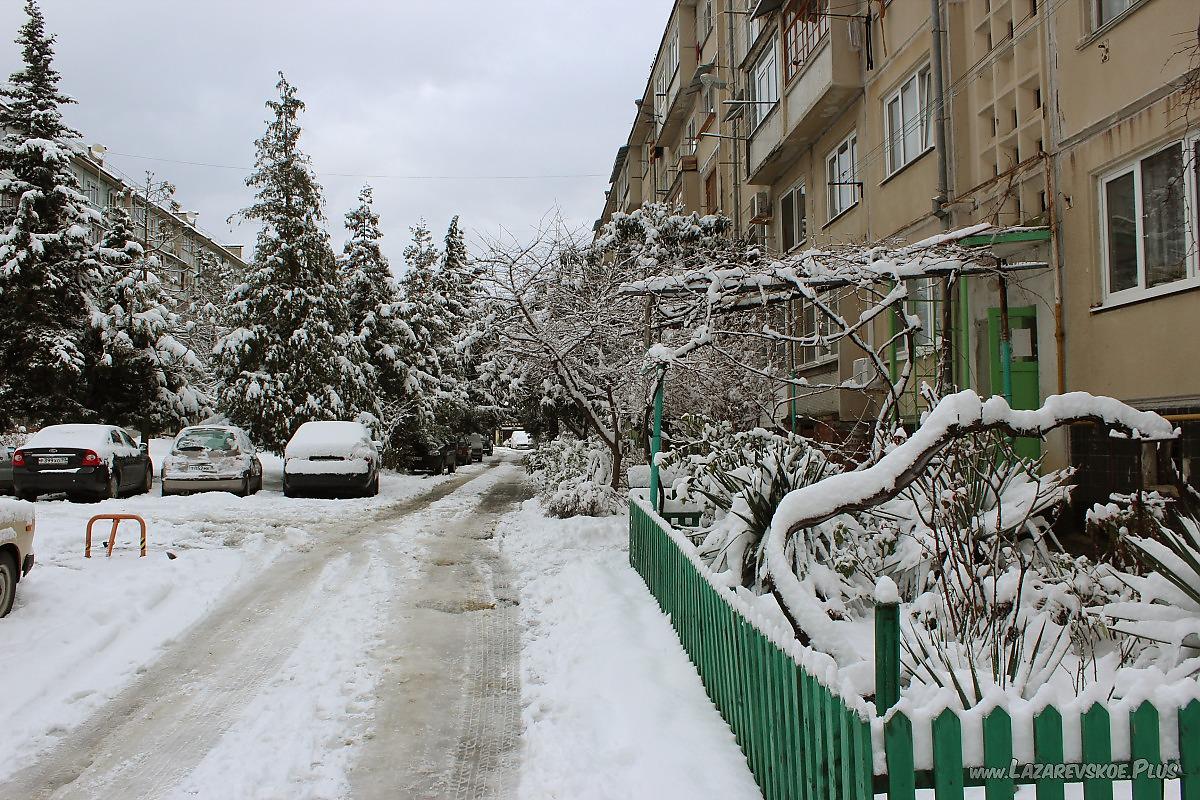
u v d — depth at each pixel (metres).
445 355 36.12
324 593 8.76
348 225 31.53
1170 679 3.80
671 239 18.94
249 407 23.80
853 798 2.67
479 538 12.57
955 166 10.82
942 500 5.61
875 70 13.35
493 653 6.67
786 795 3.39
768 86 18.06
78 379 23.20
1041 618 5.21
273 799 4.19
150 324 24.25
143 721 5.21
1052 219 8.90
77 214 23.80
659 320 9.83
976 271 8.65
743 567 6.25
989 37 10.46
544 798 4.10
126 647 6.74
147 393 24.75
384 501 18.09
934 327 11.40
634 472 13.37
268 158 24.97
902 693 3.51
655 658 5.84
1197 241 7.30
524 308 12.60
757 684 3.89
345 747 4.83
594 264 14.36
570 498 13.42
